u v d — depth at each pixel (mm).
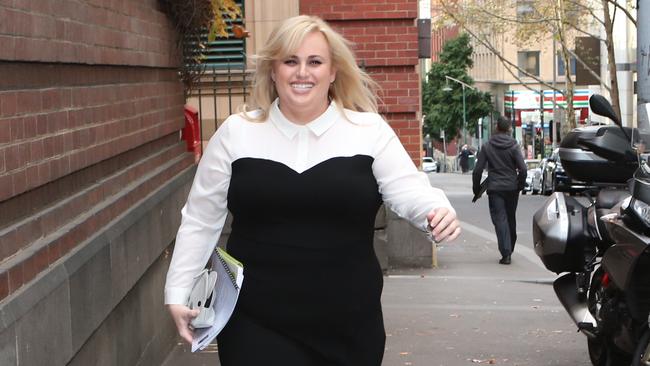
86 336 4617
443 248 15820
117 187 5973
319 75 3662
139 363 6168
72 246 4609
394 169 3715
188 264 3748
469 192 41000
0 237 3684
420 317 9070
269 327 3678
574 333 8312
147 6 7137
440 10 39812
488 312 9328
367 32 12539
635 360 5828
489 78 89000
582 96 75375
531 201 30656
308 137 3686
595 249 7102
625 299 6012
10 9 3846
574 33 54000
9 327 3461
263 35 11891
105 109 5684
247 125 3709
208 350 7438
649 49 9836
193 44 9000
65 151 4703
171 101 8320
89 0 5266
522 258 14312
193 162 9398
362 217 3688
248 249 3682
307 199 3627
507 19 38250
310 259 3641
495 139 13625
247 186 3648
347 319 3688
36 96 4227
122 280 5496
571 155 7078
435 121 88625
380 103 12609
